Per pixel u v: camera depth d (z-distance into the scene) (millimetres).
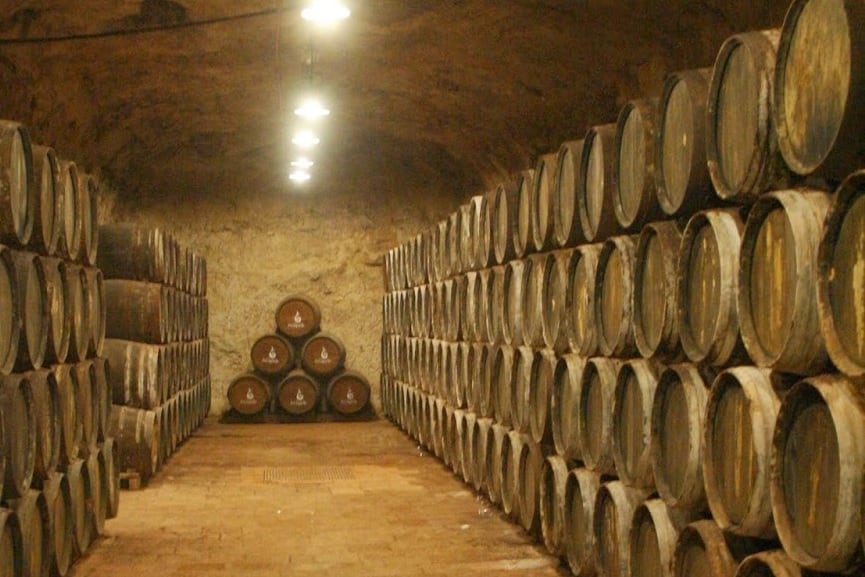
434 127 13836
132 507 8469
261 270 16547
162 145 14281
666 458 4516
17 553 4762
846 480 2887
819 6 3209
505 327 7691
